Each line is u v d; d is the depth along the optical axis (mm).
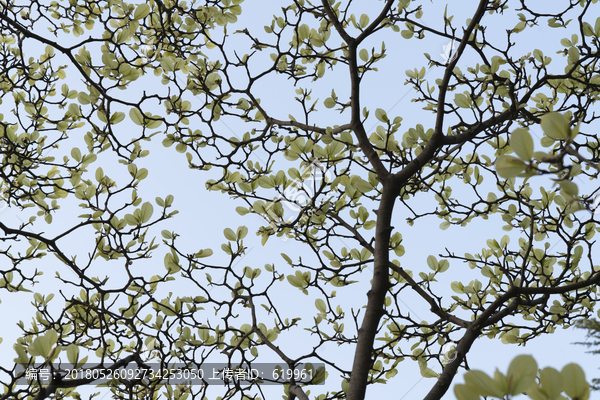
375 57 3854
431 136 3346
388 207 3021
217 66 3791
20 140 4062
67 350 2760
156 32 3738
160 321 3553
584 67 3754
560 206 3410
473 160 3865
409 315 3146
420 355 3398
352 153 3459
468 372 1057
